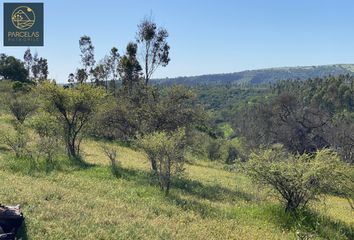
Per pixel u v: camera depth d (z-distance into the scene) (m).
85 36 68.44
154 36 41.91
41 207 11.49
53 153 22.66
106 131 27.98
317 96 104.25
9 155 22.05
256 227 13.57
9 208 9.45
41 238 9.09
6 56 89.88
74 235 9.70
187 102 25.03
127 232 10.42
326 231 14.30
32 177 17.23
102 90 26.00
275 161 15.77
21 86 60.28
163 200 15.70
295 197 15.58
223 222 13.55
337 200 26.66
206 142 51.97
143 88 26.47
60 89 24.23
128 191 16.48
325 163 14.97
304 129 62.62
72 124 25.19
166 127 23.92
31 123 26.27
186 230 11.77
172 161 17.75
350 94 100.81
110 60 66.00
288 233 13.49
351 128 59.00
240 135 82.88
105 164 23.77
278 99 69.88
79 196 13.91
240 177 29.77
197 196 18.12
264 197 18.77
